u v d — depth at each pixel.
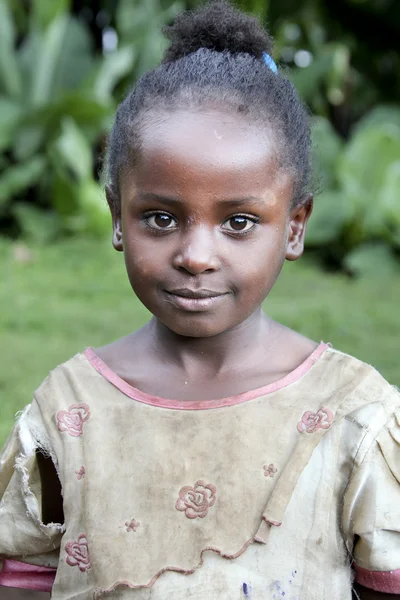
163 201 1.47
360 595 1.68
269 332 1.72
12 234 8.47
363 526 1.57
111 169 1.69
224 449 1.58
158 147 1.46
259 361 1.68
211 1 1.79
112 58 8.88
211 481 1.57
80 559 1.62
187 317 1.51
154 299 1.53
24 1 10.29
